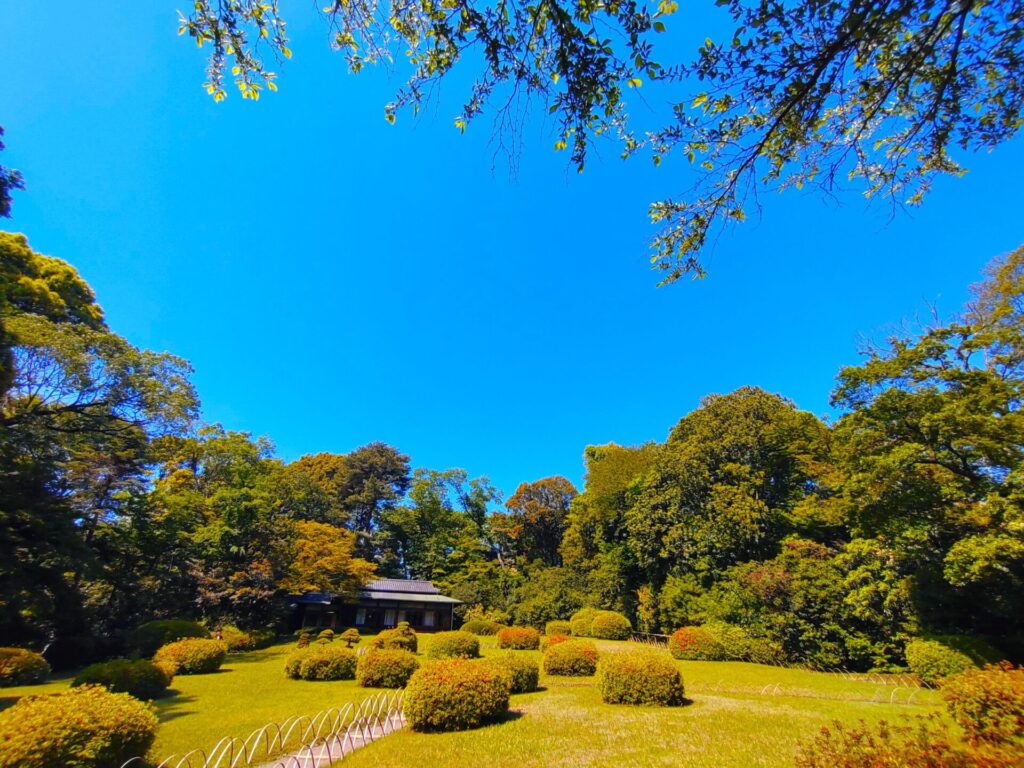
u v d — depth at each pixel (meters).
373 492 46.50
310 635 27.00
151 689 12.03
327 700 11.72
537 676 13.22
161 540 22.30
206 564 25.42
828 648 16.86
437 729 8.77
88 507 19.66
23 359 15.70
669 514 25.70
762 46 2.91
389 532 44.81
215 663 16.61
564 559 36.84
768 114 3.23
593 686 13.53
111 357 18.16
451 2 2.90
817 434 23.62
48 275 20.33
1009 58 2.95
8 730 5.23
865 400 14.09
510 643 21.77
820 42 2.82
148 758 6.61
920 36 2.98
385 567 43.91
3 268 15.72
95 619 20.30
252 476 31.67
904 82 3.16
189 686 13.70
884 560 15.30
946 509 12.98
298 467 49.50
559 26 2.83
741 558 23.38
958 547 11.82
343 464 48.56
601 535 34.50
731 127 3.33
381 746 7.77
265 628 26.06
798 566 18.70
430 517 46.16
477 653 17.72
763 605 19.41
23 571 15.88
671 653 20.05
